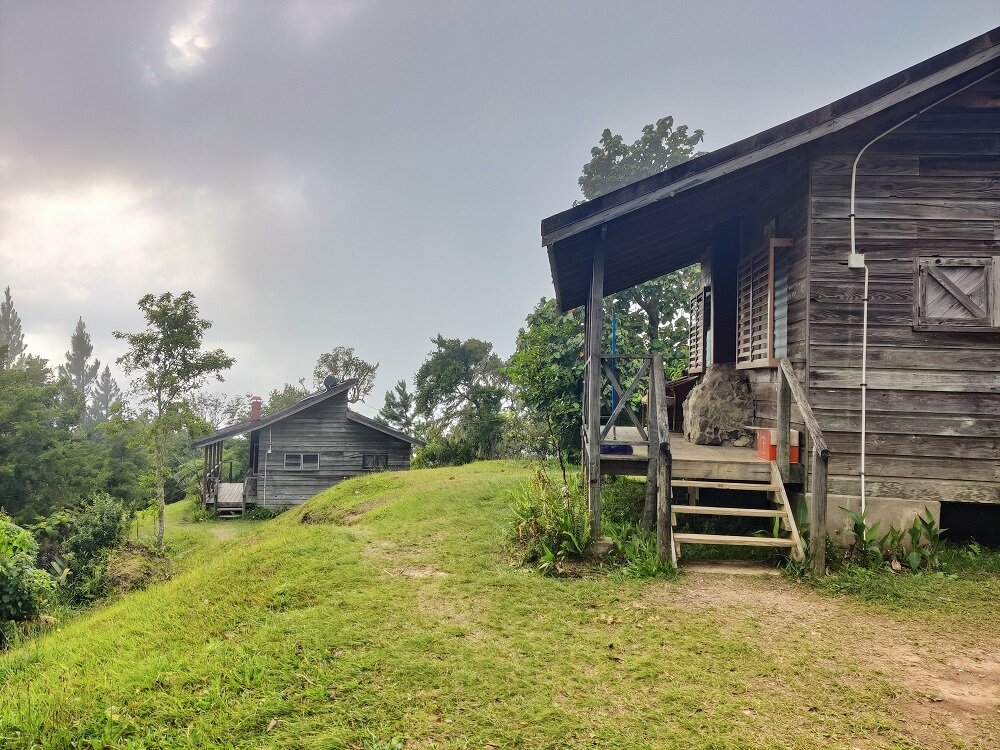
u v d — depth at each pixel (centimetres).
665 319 1648
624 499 870
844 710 329
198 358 1502
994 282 622
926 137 636
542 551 593
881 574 541
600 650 403
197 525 1934
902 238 632
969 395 621
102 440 3822
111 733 331
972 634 430
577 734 309
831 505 620
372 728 321
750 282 822
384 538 739
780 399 630
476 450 2566
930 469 617
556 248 644
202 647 434
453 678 367
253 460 2469
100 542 1174
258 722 332
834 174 638
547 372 1391
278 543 710
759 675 367
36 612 812
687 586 525
